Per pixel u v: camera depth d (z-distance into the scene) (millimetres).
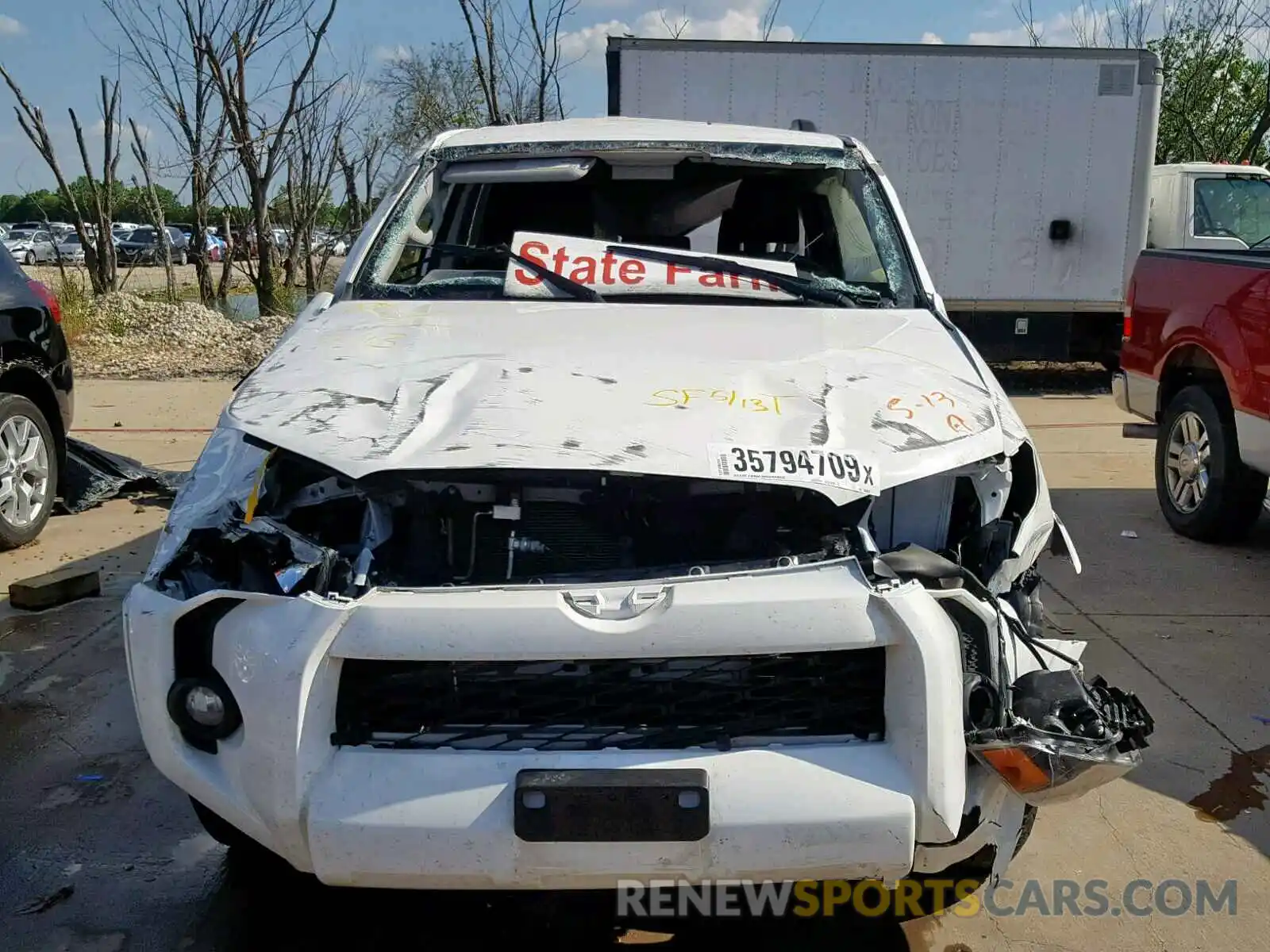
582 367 2756
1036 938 2754
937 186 10516
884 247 3762
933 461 2445
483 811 2100
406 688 2197
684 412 2508
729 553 2471
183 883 2963
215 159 16516
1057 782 2232
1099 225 10586
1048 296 10703
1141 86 10375
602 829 2104
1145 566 5582
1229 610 4980
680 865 2133
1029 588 2850
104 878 2973
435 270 3744
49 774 3500
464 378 2688
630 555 2475
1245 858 3084
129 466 6820
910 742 2148
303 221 19078
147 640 2303
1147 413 6320
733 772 2129
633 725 2205
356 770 2141
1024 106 10391
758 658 2211
